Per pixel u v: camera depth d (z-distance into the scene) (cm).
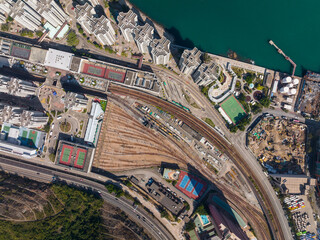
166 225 12338
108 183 12325
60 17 11906
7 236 10850
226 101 12581
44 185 12200
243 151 12575
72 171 12425
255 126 12525
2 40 11981
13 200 11262
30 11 11100
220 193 12506
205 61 10800
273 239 12331
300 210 12444
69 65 11981
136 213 12338
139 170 12556
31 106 12412
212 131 12612
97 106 12081
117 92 12594
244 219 12450
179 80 12600
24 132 12238
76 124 12381
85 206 11956
